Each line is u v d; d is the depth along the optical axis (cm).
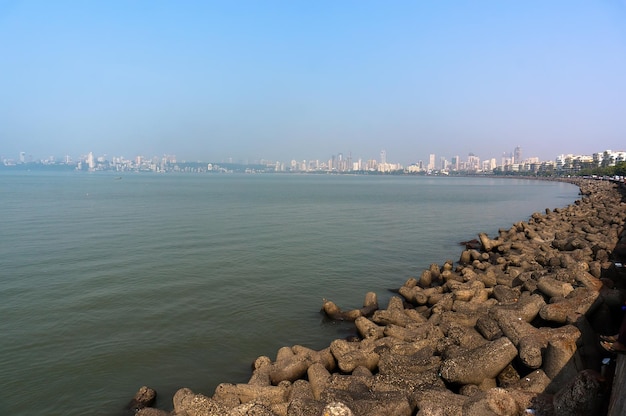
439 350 1333
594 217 4419
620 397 704
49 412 1224
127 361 1499
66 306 2003
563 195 10606
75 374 1415
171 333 1728
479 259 2922
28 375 1404
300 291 2298
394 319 1691
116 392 1319
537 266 2416
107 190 11138
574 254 2378
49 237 3791
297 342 1672
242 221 5103
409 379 1138
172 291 2236
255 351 1594
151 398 1263
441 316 1641
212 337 1698
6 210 6038
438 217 5888
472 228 4853
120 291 2225
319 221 5231
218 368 1465
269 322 1858
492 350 1100
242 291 2269
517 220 5638
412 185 17625
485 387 1075
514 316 1298
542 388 1005
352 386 1130
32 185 13175
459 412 875
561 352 1023
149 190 11575
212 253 3180
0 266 2709
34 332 1719
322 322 1872
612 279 1812
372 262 3027
